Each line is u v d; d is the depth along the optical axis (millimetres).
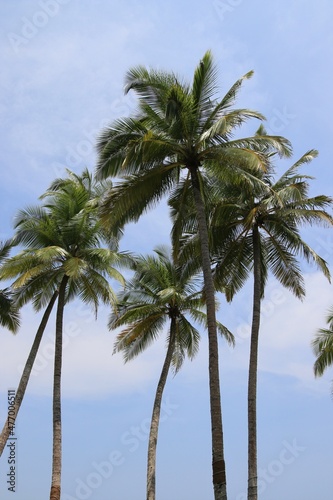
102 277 31703
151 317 36781
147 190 24047
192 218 27719
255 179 23688
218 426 20422
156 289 37469
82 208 32781
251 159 22438
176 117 23031
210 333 21797
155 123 23953
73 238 32125
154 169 23750
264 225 28781
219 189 27562
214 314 22141
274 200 26891
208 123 23703
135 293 37250
